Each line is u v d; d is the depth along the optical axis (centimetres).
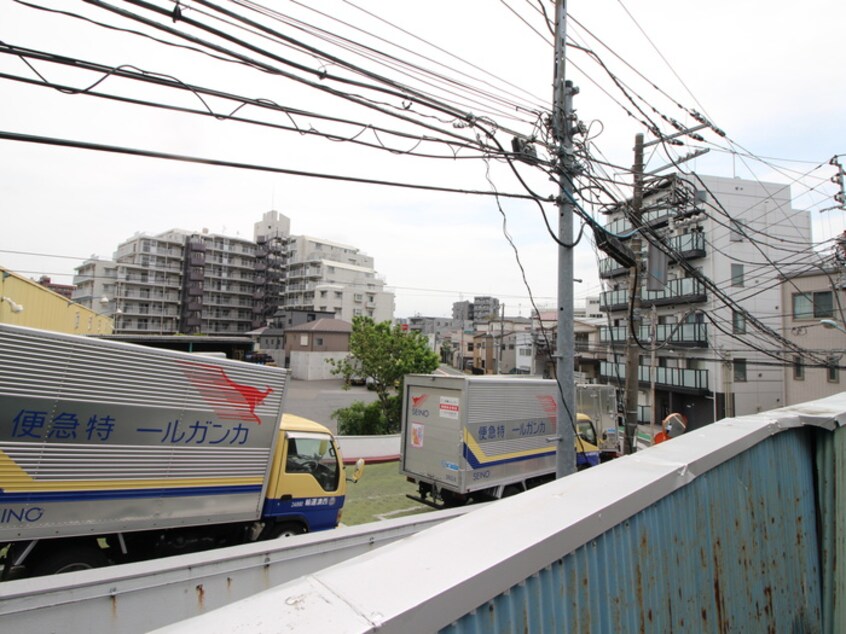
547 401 1073
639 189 973
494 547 135
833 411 332
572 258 642
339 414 1872
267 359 4219
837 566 326
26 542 464
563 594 151
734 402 2223
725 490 243
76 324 1950
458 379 888
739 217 2336
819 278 1783
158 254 6091
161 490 536
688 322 2392
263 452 624
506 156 555
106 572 420
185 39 351
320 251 6919
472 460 880
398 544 138
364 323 1944
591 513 162
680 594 205
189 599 447
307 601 104
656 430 2423
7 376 446
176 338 1759
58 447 472
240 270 6838
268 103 404
